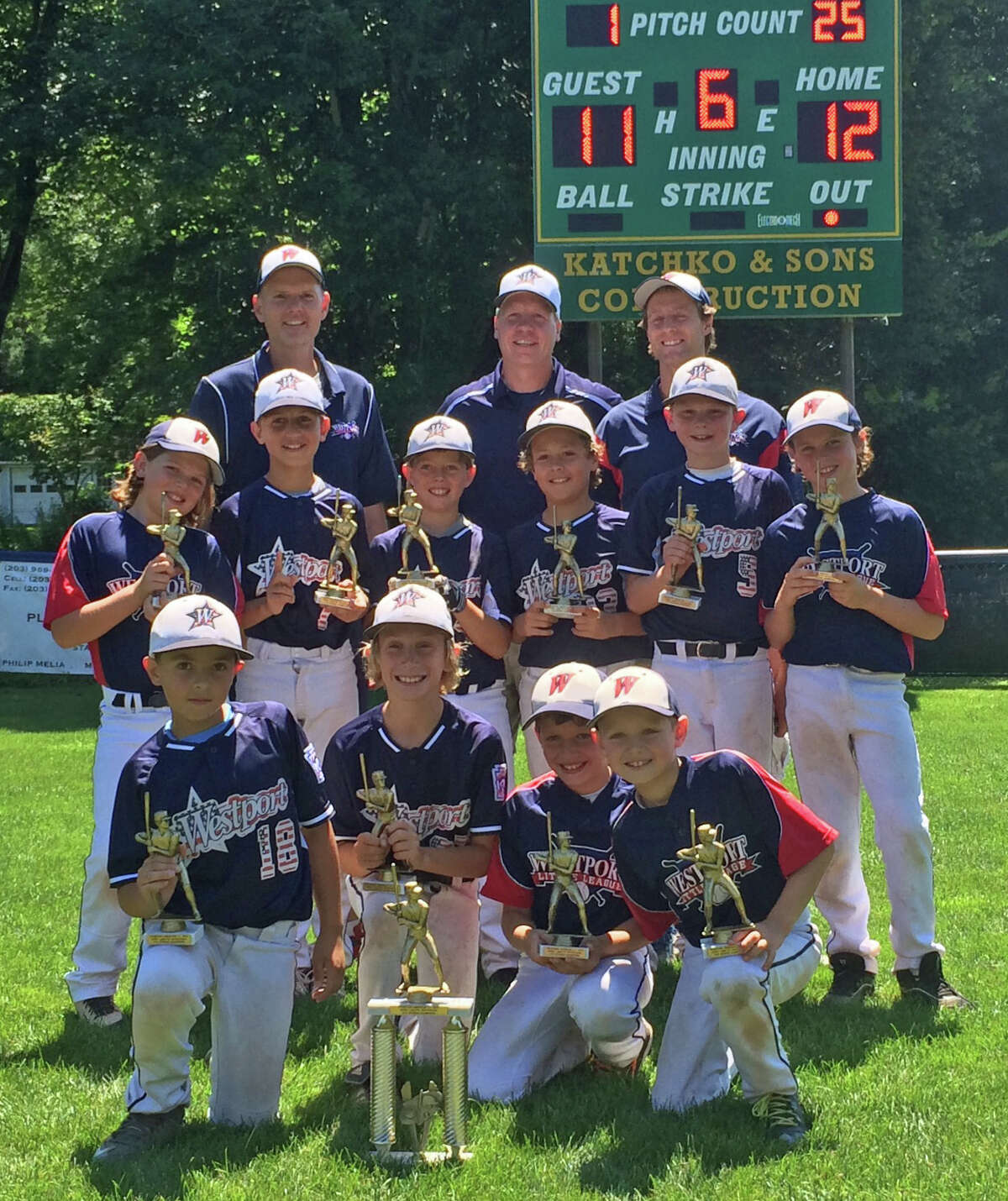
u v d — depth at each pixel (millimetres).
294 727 4426
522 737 12992
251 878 4246
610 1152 4012
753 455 6238
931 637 5418
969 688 16172
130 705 5250
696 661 5586
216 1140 4145
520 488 6359
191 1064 4855
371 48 19688
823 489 5352
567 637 5844
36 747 13070
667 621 5602
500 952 5883
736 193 13750
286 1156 4004
